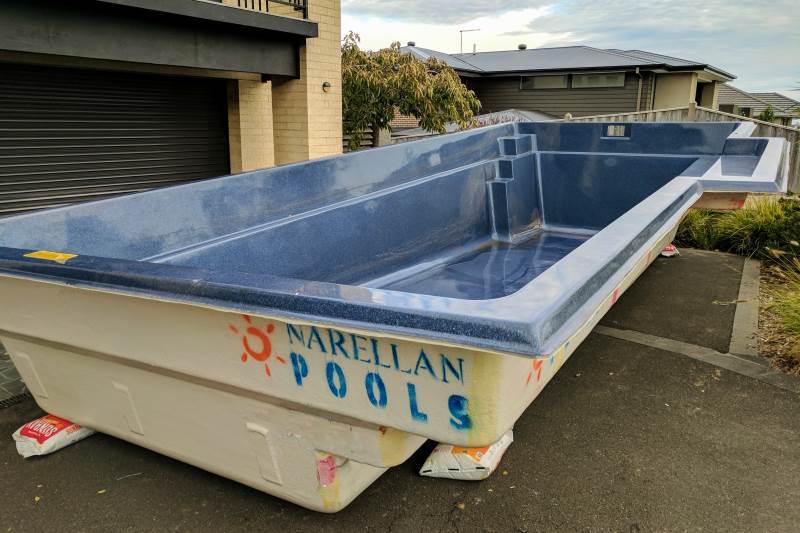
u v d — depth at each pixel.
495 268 3.73
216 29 5.30
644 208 2.10
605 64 20.05
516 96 21.52
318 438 1.61
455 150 4.05
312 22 5.98
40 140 5.00
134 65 5.36
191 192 2.45
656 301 4.11
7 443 2.39
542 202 4.90
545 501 2.03
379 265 3.31
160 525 1.91
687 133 4.38
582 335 2.12
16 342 2.12
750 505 2.00
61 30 4.21
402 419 1.39
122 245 2.23
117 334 1.75
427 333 1.15
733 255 5.43
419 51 20.41
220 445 1.83
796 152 7.98
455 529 1.89
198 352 1.63
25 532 1.88
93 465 2.23
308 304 1.28
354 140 8.69
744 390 2.83
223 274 1.48
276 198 2.78
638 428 2.49
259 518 1.94
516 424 2.52
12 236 1.92
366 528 1.89
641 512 1.97
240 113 6.39
